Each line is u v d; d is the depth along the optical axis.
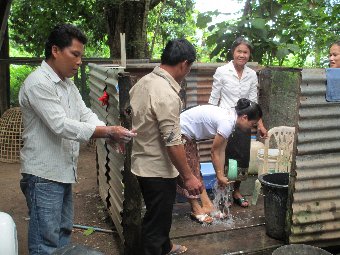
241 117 3.40
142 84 2.66
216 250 3.29
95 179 5.35
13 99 9.05
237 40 4.39
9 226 2.02
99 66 4.04
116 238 3.63
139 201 3.07
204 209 3.90
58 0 8.96
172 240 3.45
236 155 4.05
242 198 4.24
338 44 4.13
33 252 2.42
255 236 3.55
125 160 3.01
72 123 2.25
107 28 8.77
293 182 3.17
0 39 5.29
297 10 6.40
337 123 3.15
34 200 2.38
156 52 11.59
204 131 3.53
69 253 1.48
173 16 11.71
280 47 5.97
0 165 5.98
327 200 3.27
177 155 2.51
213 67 5.16
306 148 3.13
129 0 7.92
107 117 3.53
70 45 2.24
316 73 3.00
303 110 3.05
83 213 4.19
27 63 7.46
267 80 5.32
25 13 9.20
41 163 2.35
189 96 5.14
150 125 2.60
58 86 2.33
